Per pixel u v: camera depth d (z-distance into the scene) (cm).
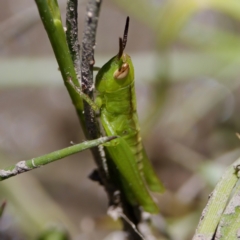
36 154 29
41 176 27
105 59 25
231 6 22
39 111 31
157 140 28
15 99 31
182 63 26
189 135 28
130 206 18
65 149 16
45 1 16
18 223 23
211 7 23
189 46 27
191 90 29
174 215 23
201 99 28
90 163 29
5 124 30
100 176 18
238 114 28
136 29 32
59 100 31
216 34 26
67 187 27
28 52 30
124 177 18
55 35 16
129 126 18
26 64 24
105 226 22
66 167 28
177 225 22
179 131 28
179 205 24
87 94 17
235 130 28
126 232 18
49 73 24
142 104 29
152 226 20
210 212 16
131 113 18
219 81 27
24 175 24
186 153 27
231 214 16
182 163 27
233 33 28
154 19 25
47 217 23
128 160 18
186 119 28
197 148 28
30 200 24
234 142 27
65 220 24
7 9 31
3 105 31
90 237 24
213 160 25
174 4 23
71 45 16
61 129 30
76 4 16
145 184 18
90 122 17
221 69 26
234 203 16
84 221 23
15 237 23
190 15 23
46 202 24
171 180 27
